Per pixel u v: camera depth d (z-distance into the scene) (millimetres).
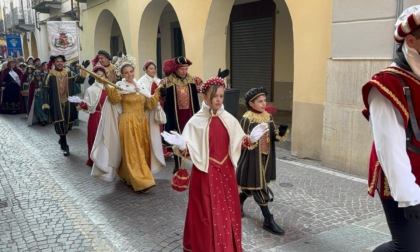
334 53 5984
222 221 3061
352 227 4121
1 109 13297
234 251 3148
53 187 5664
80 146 8328
